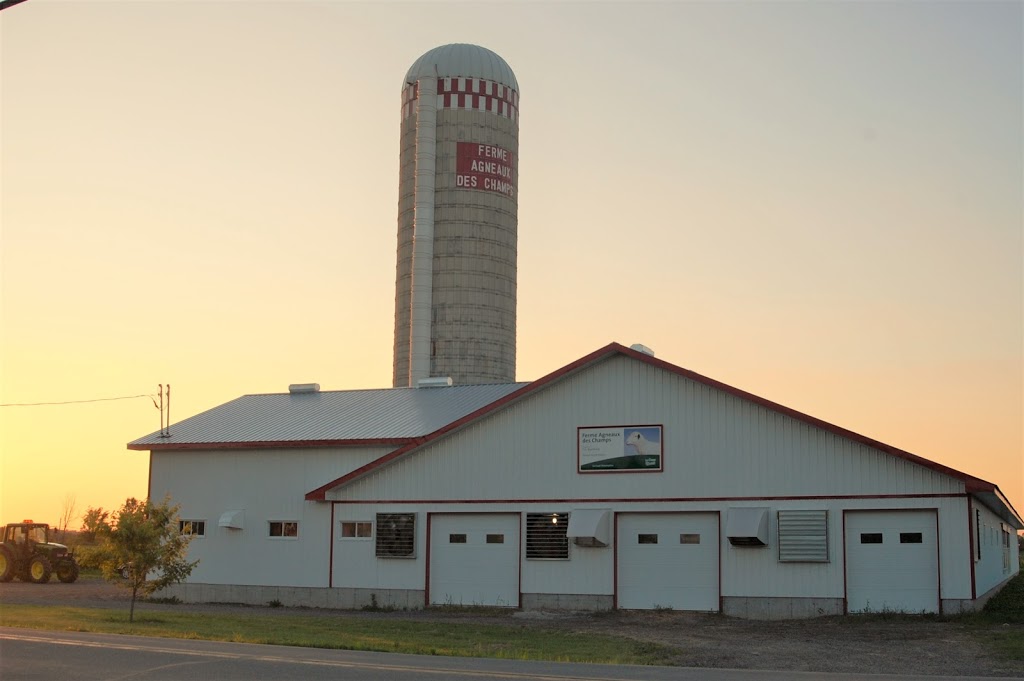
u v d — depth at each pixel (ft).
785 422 110.73
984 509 119.75
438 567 123.75
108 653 63.82
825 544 107.34
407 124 268.00
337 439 133.90
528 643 82.94
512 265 263.70
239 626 92.02
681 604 112.68
